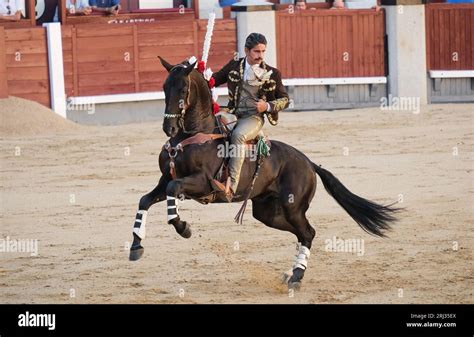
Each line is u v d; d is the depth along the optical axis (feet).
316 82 87.45
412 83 89.71
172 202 31.12
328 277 35.63
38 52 77.61
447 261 37.65
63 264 37.88
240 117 33.96
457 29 90.58
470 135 69.92
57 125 74.33
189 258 38.70
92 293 33.65
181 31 82.79
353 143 67.26
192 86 32.37
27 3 87.10
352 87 89.10
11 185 54.29
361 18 88.48
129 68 81.30
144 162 61.05
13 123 72.28
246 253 39.45
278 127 75.10
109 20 90.27
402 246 40.16
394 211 35.19
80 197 51.03
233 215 46.73
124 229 43.93
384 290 33.71
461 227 43.42
